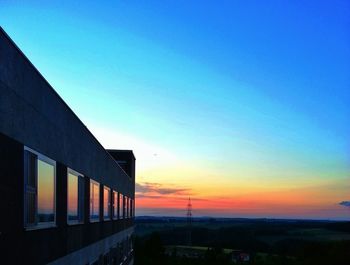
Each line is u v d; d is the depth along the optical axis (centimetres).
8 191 1002
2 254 962
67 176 1623
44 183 1316
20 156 1087
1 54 954
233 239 16325
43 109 1295
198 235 17938
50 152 1381
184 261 10475
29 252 1156
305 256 10831
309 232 17225
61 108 1525
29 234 1158
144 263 9125
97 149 2375
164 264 9544
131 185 5178
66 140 1608
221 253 12269
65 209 1591
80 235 1883
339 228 16412
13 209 1034
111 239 3041
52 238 1405
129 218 4803
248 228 18312
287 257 11869
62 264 1541
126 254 4341
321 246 10681
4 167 977
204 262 11169
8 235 999
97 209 2389
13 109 1037
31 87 1175
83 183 1962
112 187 3094
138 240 10200
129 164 5456
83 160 1953
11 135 1023
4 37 967
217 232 18188
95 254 2305
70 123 1675
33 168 1206
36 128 1224
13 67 1033
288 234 16962
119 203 3619
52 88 1382
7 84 995
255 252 13638
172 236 18025
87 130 2036
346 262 9519
